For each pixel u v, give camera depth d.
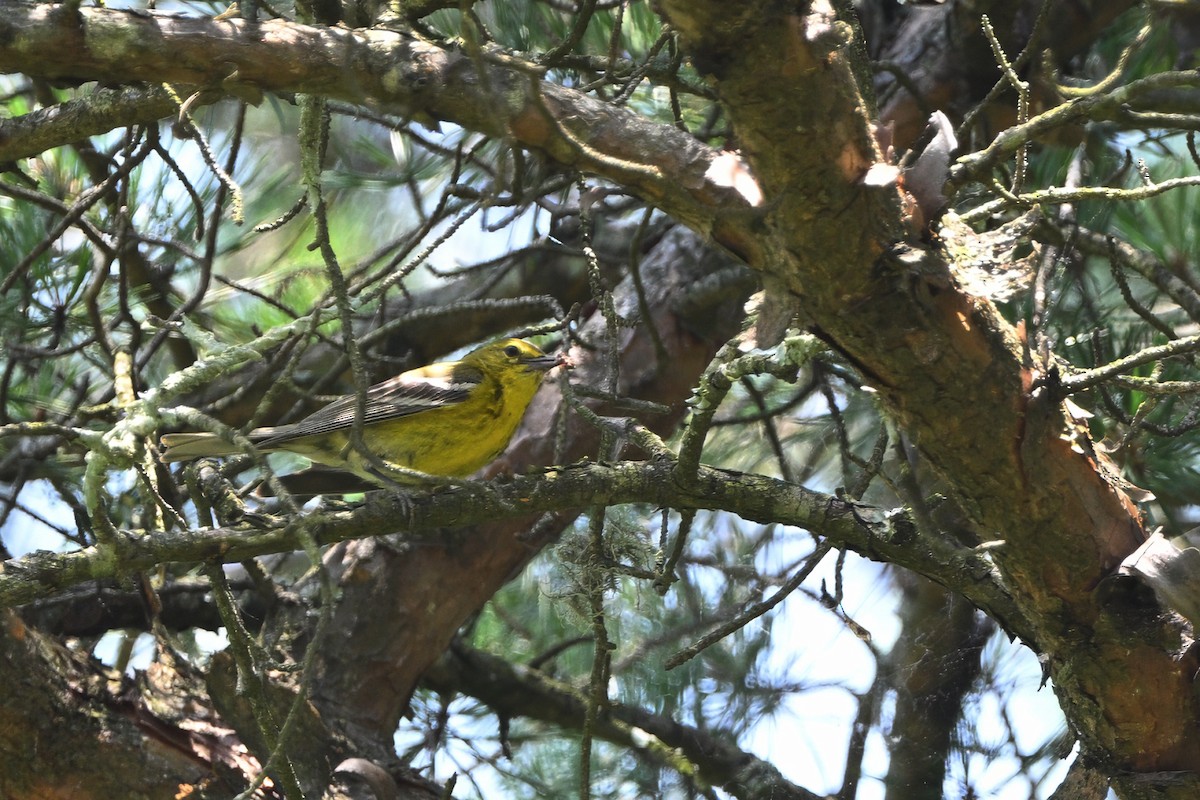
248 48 6.24
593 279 8.28
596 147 6.45
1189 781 7.06
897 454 6.45
